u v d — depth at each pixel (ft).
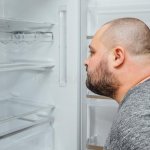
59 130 4.78
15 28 4.59
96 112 4.66
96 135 4.69
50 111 4.80
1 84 5.24
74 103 4.58
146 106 1.75
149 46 2.12
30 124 4.55
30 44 4.87
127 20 2.27
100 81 2.27
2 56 5.21
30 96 5.07
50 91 4.81
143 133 1.60
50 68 4.72
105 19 4.40
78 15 4.35
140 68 2.08
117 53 2.14
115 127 1.84
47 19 4.61
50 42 4.65
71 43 4.45
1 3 5.03
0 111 5.10
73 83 4.53
